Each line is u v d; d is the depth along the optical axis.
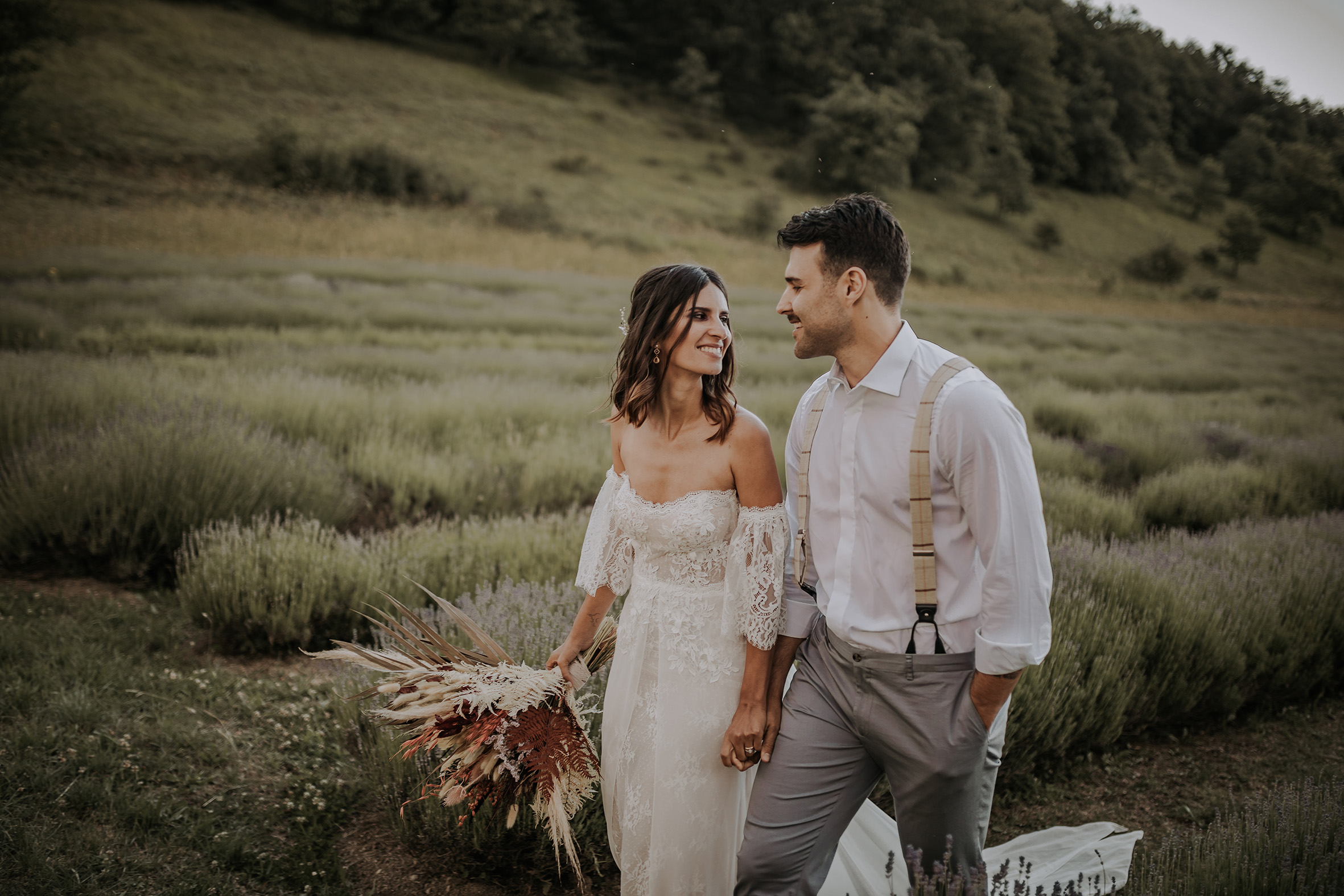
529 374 10.94
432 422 7.58
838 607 1.74
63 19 39.09
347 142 40.97
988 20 79.06
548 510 6.07
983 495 1.57
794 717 1.86
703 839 1.93
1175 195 84.94
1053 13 91.44
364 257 27.14
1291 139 102.94
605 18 79.06
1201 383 17.27
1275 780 3.03
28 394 5.75
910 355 1.69
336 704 3.05
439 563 4.25
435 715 1.95
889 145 63.00
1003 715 1.82
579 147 56.66
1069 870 2.36
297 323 14.05
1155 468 8.22
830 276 1.68
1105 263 62.69
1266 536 4.94
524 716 1.96
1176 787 3.00
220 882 2.23
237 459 4.91
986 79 75.75
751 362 13.95
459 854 2.43
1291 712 3.57
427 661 2.08
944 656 1.67
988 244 59.53
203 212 28.11
